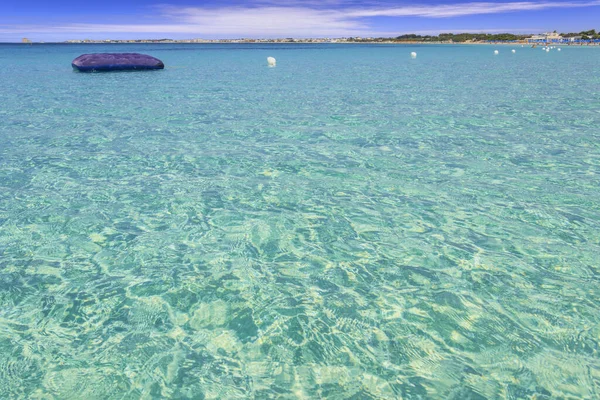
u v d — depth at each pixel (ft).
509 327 10.59
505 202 18.30
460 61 130.31
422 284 12.47
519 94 51.37
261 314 11.19
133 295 11.97
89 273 13.06
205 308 11.43
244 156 25.54
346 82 67.26
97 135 30.71
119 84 62.49
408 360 9.55
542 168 22.74
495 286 12.30
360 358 9.62
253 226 16.30
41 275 12.90
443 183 20.68
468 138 29.53
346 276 12.92
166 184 20.79
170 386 8.82
